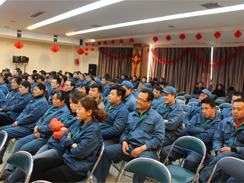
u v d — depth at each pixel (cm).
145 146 226
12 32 943
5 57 1072
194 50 866
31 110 299
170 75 942
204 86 843
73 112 248
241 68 741
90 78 695
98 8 506
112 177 268
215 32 599
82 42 1120
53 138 227
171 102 308
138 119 251
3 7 584
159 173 168
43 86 308
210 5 412
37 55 1166
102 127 274
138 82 952
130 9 491
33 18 690
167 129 283
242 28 540
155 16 529
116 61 1135
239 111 224
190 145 228
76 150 184
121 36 885
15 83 370
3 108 371
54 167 192
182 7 439
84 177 194
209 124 273
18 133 286
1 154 275
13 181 200
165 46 947
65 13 600
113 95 271
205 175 216
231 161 173
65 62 1270
